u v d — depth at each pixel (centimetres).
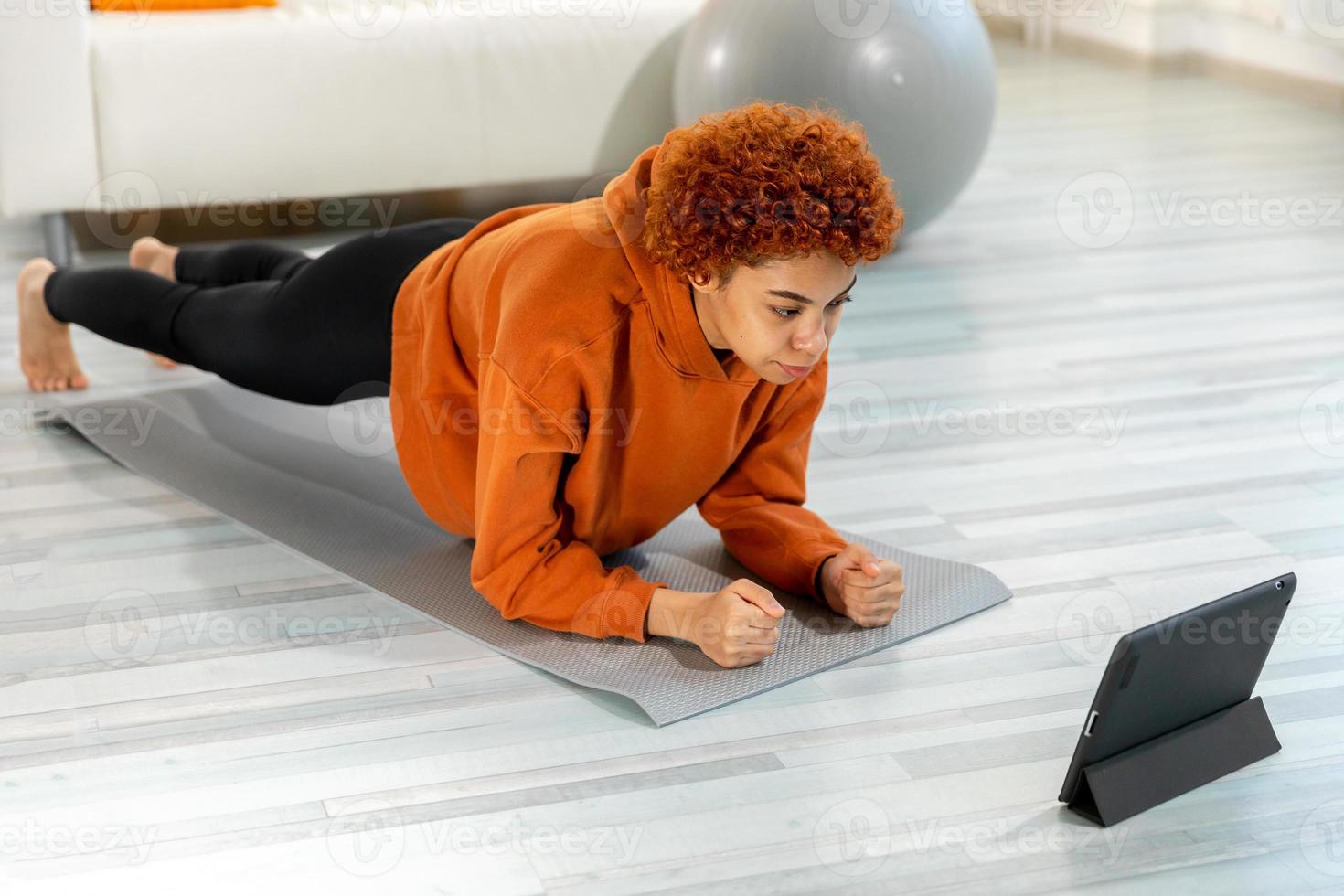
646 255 131
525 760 127
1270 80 435
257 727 132
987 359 229
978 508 177
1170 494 180
